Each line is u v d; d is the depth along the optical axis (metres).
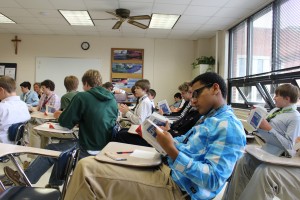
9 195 1.39
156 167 1.46
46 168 2.21
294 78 3.58
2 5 4.86
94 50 7.22
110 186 1.33
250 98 4.98
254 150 1.90
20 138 2.65
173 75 7.39
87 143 2.25
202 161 1.27
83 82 2.48
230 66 6.12
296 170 1.67
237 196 1.86
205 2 4.48
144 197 1.34
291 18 3.91
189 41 7.41
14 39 7.04
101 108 2.30
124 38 7.28
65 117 2.24
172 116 3.94
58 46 7.16
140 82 3.65
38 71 7.12
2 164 2.73
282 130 2.29
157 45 7.35
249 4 4.51
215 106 1.43
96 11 5.08
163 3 4.58
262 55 4.75
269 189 1.63
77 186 1.33
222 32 6.31
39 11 5.17
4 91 2.60
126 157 1.52
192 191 1.30
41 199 1.38
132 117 3.44
